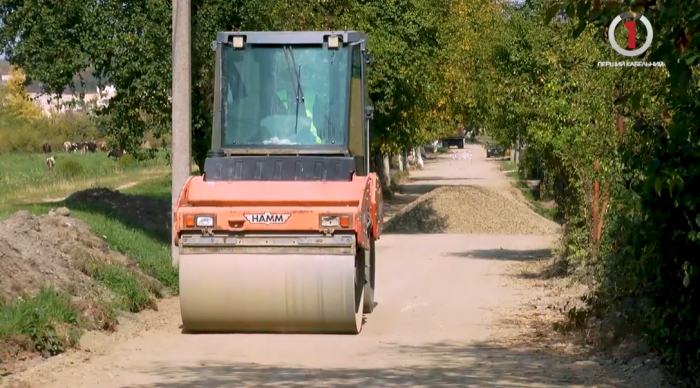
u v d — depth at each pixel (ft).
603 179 69.21
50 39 87.92
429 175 320.29
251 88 59.31
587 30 72.18
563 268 86.02
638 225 40.57
